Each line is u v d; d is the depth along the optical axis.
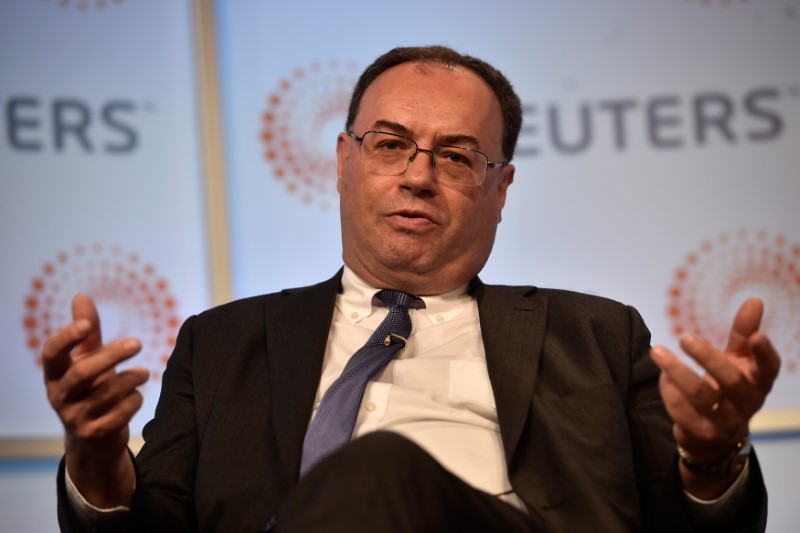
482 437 6.71
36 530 10.20
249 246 10.67
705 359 5.17
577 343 7.10
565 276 10.84
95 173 10.55
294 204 10.78
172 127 10.70
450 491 4.87
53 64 10.61
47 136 10.52
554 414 6.62
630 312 7.46
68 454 5.69
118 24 10.73
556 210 10.89
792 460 10.73
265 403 6.79
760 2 11.21
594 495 6.11
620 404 6.68
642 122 11.05
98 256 10.48
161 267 10.55
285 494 6.28
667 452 6.70
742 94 11.12
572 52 11.07
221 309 7.61
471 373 7.04
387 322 7.21
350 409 6.62
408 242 7.40
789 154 11.09
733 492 5.80
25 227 10.41
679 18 11.16
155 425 7.11
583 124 11.01
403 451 4.65
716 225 10.96
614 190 10.95
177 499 6.66
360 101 7.98
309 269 10.73
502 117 7.94
